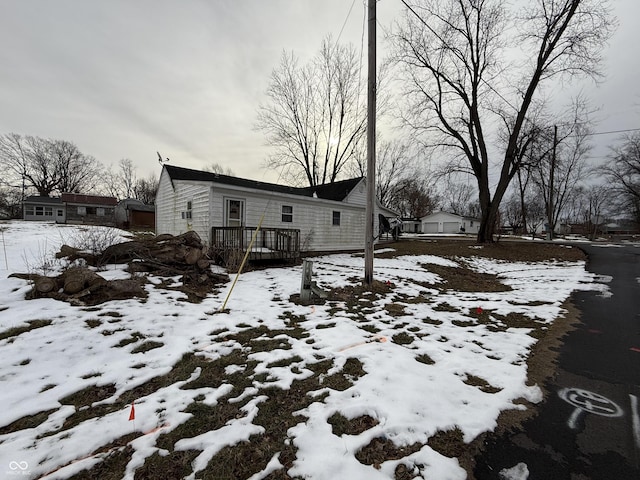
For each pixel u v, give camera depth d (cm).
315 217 1333
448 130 1731
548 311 527
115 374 279
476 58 1566
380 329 423
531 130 1623
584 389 271
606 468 179
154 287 565
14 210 3791
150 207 3164
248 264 896
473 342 384
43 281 462
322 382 275
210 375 286
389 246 1666
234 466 178
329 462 180
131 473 171
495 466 181
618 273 873
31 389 249
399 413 227
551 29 1384
